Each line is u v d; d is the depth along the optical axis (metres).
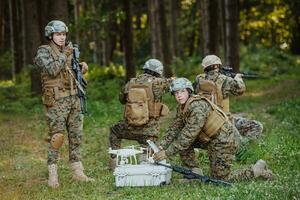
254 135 17.72
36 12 37.19
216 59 15.68
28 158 18.45
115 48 72.81
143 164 13.84
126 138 15.62
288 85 41.22
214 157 13.41
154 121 15.20
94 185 14.15
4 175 15.99
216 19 44.44
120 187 13.56
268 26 74.06
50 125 14.35
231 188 12.45
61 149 19.39
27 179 15.45
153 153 13.92
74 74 14.59
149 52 73.44
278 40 74.94
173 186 13.40
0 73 51.03
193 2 74.06
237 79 15.37
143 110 14.96
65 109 14.39
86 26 41.00
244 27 74.88
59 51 14.30
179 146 13.16
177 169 13.47
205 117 13.11
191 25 75.00
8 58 47.94
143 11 73.44
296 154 15.91
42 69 14.23
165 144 13.61
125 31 40.16
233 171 13.66
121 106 28.98
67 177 15.22
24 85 41.09
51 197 13.24
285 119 22.55
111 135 15.68
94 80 42.66
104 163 17.00
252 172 13.47
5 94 35.78
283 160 15.57
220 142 13.27
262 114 26.08
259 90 40.03
